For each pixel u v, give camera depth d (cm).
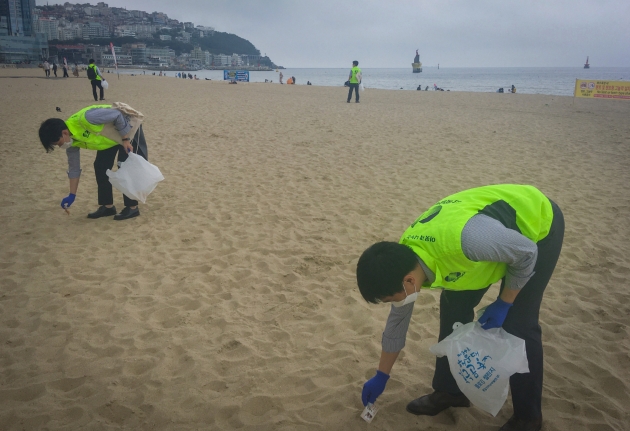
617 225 540
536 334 220
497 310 204
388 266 184
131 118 504
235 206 598
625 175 762
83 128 477
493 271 201
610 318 349
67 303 368
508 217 197
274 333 330
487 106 1962
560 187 692
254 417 254
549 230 204
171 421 250
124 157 529
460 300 233
